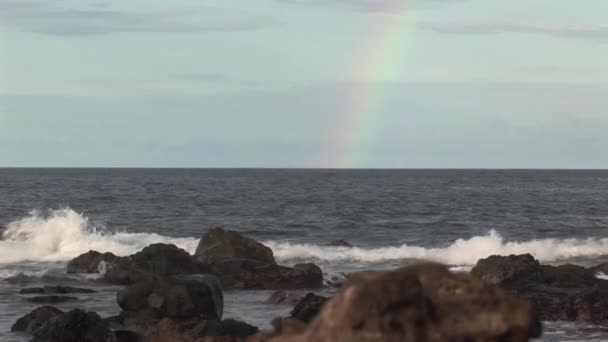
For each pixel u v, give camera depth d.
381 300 7.84
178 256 35.75
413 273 8.34
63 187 148.50
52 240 49.50
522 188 171.25
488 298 8.37
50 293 32.22
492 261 31.78
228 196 122.00
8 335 22.45
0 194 118.81
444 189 161.88
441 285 8.45
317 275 35.75
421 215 87.00
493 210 96.25
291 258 47.44
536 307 26.83
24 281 35.81
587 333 24.38
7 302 29.86
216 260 36.81
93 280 35.91
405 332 7.80
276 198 117.75
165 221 75.81
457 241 51.69
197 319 22.72
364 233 65.75
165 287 23.33
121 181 191.00
